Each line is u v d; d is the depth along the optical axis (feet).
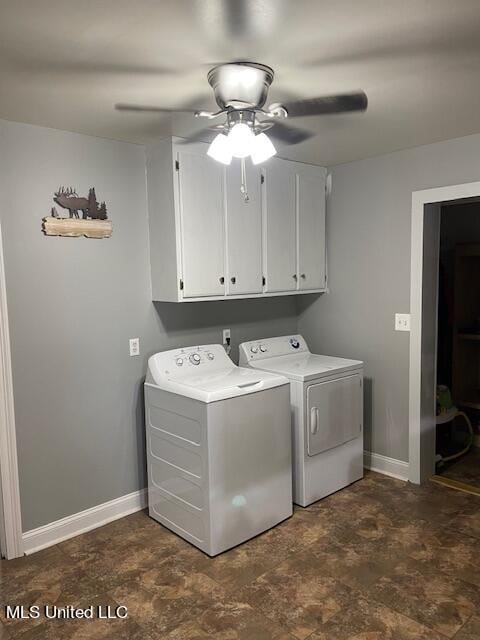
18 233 8.13
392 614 6.69
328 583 7.41
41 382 8.55
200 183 9.47
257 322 12.30
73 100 7.11
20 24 4.95
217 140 6.93
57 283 8.66
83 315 9.04
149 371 9.51
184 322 10.68
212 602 7.04
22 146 8.12
